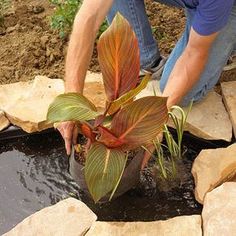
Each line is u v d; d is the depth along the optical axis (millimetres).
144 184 2463
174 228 2170
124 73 2049
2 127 2631
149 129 2023
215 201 2215
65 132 2166
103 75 2062
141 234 2156
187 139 2627
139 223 2195
